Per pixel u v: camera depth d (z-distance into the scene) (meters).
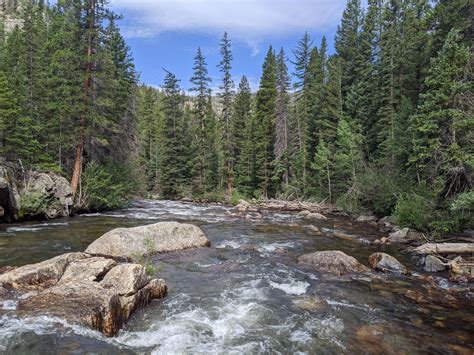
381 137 31.67
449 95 15.52
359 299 9.17
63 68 25.56
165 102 47.66
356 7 47.50
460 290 10.07
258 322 7.48
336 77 40.72
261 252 14.20
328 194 36.69
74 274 8.21
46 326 6.02
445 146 16.27
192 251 13.75
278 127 43.00
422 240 16.83
